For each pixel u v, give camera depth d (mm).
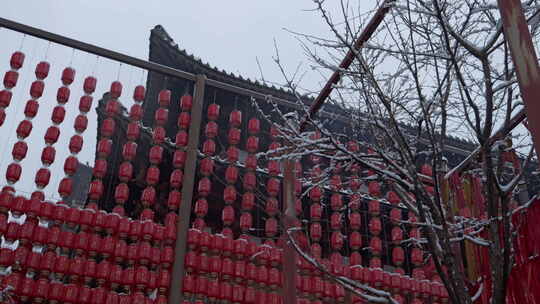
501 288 6598
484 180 7461
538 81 5234
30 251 9219
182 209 10242
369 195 11133
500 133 7316
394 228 11242
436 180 7242
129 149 10594
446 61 7902
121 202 10172
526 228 9484
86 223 9609
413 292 10953
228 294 9844
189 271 9961
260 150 15750
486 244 7383
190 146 10867
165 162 15016
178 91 16125
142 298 9422
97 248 9531
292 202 9141
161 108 11219
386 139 8562
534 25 7398
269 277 10180
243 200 10789
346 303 10523
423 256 12336
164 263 9781
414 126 9109
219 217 15562
